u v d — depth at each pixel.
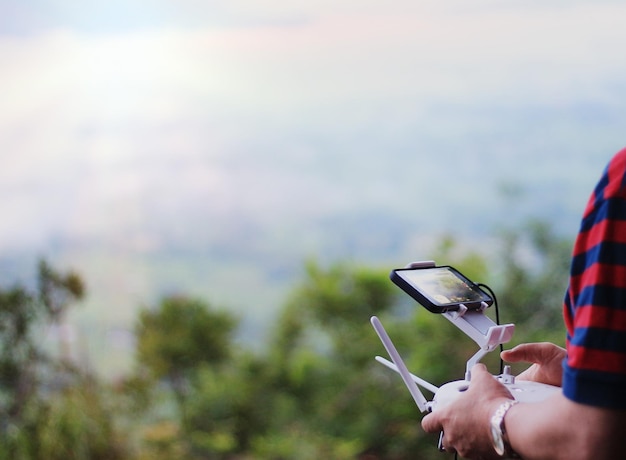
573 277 0.92
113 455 4.10
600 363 0.86
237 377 4.49
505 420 0.97
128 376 4.39
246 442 4.39
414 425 4.07
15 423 4.00
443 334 3.90
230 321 4.67
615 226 0.87
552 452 0.91
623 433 0.86
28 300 4.24
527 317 3.90
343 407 4.27
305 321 4.57
